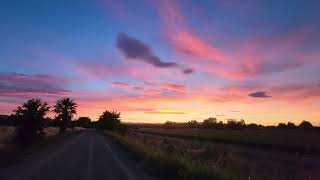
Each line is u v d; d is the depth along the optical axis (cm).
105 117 13225
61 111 8681
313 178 2364
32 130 3803
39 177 1756
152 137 9812
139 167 2233
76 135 8938
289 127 19150
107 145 4662
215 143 7356
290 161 3881
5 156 2484
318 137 9431
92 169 2112
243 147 6178
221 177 1594
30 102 3888
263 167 2994
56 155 3050
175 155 2206
